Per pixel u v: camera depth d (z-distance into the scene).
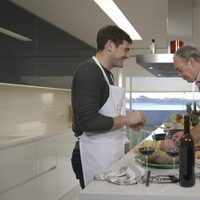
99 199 1.12
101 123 1.58
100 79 1.64
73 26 4.21
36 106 4.13
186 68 1.96
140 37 4.92
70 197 3.88
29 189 2.89
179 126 2.87
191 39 3.20
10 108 3.51
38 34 3.56
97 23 4.10
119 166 1.54
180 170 1.21
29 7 3.36
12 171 2.61
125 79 6.40
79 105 1.57
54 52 4.00
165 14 3.64
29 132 3.57
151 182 1.24
